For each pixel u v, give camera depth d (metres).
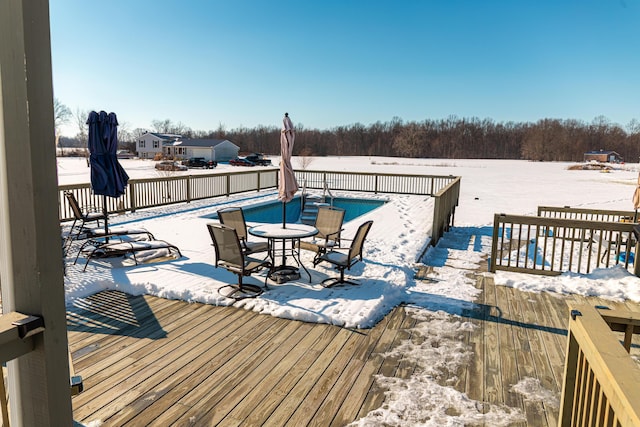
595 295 4.92
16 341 1.15
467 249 7.56
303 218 13.18
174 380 2.94
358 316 4.00
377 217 10.28
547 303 4.64
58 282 1.23
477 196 18.38
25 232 1.17
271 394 2.79
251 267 4.60
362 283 5.10
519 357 3.36
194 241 7.30
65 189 8.82
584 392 1.69
